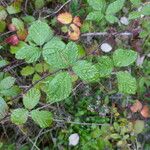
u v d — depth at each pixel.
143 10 0.48
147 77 0.57
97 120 0.55
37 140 0.54
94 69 0.33
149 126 0.57
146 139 0.56
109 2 0.60
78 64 0.33
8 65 0.53
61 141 0.54
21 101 0.51
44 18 0.56
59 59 0.33
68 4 0.60
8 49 0.54
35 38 0.37
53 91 0.32
